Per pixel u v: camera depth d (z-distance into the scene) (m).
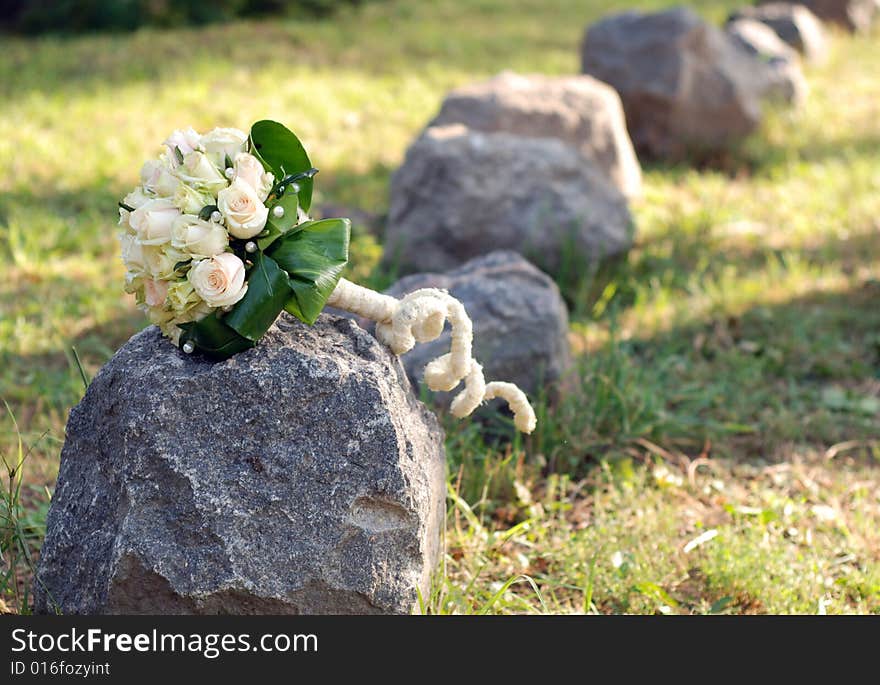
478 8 16.45
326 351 2.63
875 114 10.27
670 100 8.69
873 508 4.12
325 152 8.66
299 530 2.53
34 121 8.97
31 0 13.89
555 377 4.40
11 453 4.20
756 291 6.14
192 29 13.48
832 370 5.29
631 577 3.49
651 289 6.21
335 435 2.55
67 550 2.68
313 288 2.52
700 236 6.95
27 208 7.03
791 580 3.49
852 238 7.02
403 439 2.62
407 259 6.13
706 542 3.77
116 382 2.62
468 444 4.11
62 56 11.38
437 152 6.07
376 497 2.57
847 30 14.38
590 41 9.14
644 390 4.69
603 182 6.36
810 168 8.52
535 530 3.82
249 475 2.51
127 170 7.96
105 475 2.64
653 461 4.45
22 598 3.17
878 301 6.04
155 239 2.43
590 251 6.01
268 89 10.27
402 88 10.76
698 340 5.48
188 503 2.48
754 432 4.71
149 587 2.50
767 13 12.41
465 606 3.18
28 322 5.59
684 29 8.77
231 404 2.52
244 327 2.49
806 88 10.28
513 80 7.37
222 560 2.49
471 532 3.72
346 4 15.55
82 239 6.65
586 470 4.33
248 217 2.44
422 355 4.23
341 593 2.58
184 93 9.86
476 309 4.36
